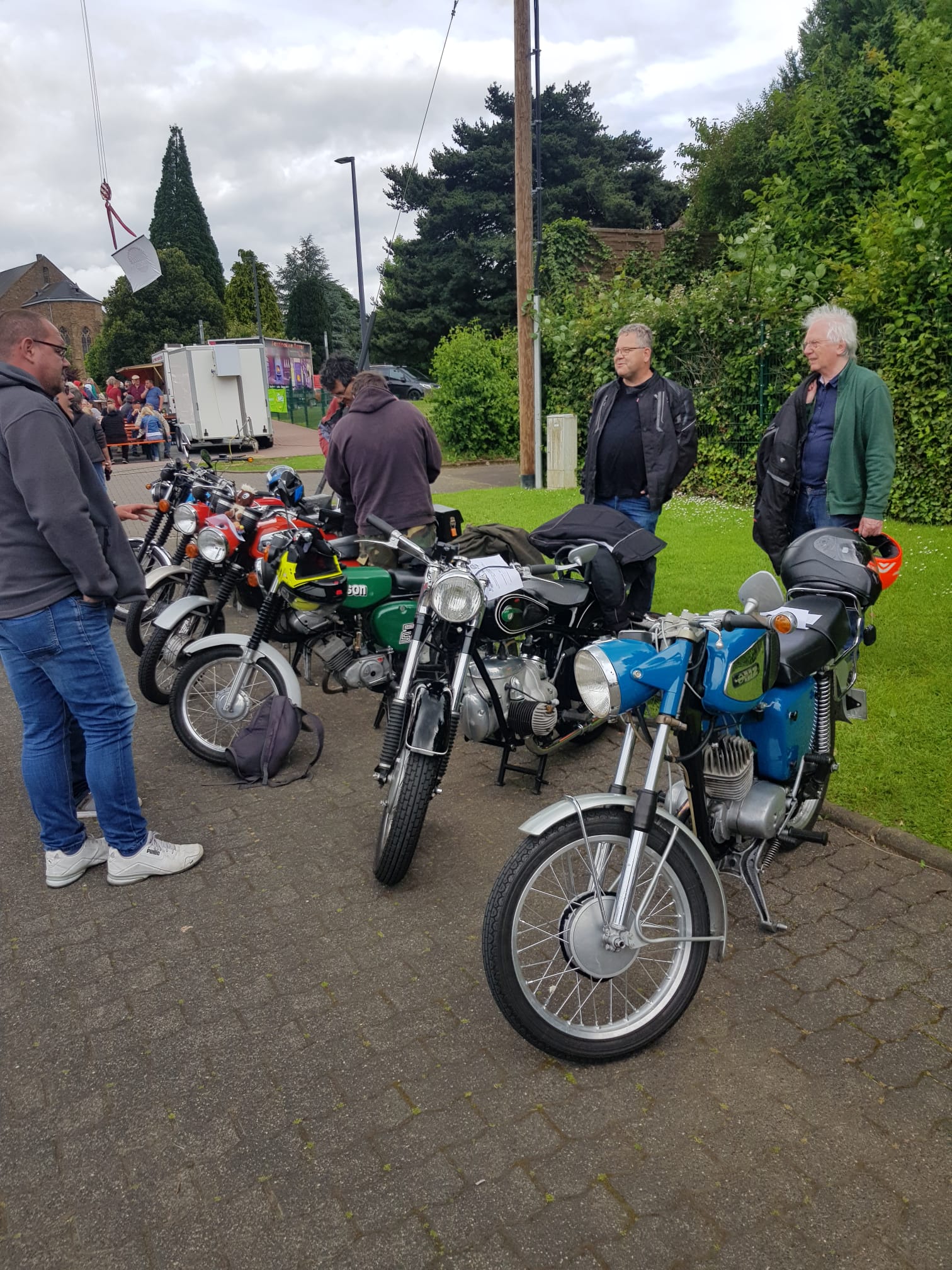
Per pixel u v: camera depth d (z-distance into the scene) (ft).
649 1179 7.00
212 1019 8.95
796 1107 7.66
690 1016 8.77
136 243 27.37
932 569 23.40
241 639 14.58
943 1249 6.38
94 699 10.74
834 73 69.72
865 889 10.68
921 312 28.84
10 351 10.03
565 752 15.21
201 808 13.42
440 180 134.92
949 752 13.43
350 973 9.58
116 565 10.89
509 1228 6.64
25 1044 8.66
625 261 71.31
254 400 82.28
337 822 12.93
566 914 8.28
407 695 11.27
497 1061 8.30
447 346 59.16
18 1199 7.02
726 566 25.41
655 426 16.57
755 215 54.60
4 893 11.33
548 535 14.38
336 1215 6.79
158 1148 7.45
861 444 14.35
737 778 8.93
